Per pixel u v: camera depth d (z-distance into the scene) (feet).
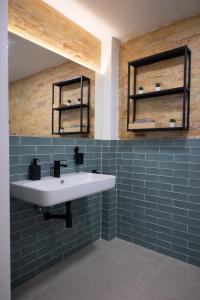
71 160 6.40
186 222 6.18
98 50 7.44
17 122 4.97
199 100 5.90
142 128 6.37
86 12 6.00
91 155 7.12
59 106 6.02
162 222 6.64
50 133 5.76
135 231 7.26
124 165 7.43
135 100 7.11
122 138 7.50
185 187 6.15
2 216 3.48
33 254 5.45
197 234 6.00
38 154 5.45
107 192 7.43
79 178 6.04
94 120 7.20
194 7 5.71
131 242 7.38
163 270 5.88
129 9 5.81
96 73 7.27
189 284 5.32
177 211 6.33
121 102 7.54
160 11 5.89
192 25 6.02
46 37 5.75
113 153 7.49
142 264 6.15
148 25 6.60
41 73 5.53
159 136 6.65
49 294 4.93
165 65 6.53
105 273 5.72
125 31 6.95
